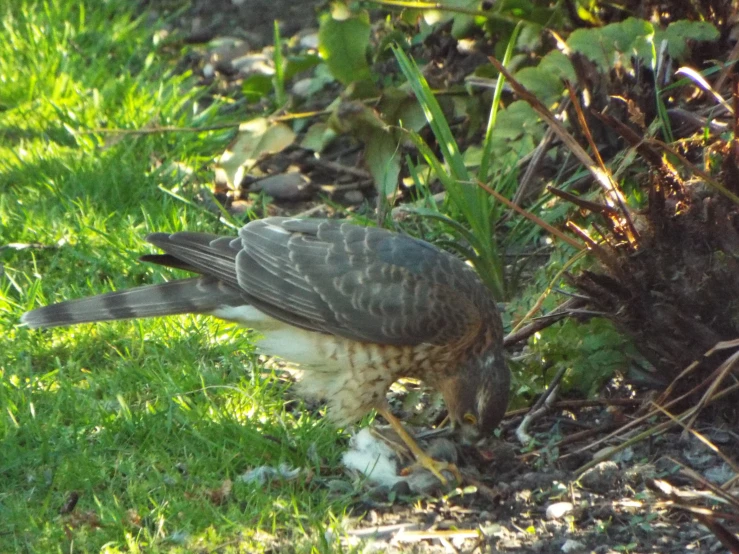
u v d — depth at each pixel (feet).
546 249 36.50
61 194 40.86
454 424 29.35
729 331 27.58
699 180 28.25
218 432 28.78
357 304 27.91
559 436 29.30
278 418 29.53
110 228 38.58
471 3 40.47
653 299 27.89
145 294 29.50
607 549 24.31
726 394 27.96
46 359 32.81
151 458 27.76
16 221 38.88
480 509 26.50
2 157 43.86
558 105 38.27
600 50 35.63
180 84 51.34
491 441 29.19
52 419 28.96
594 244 27.73
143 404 30.22
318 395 29.40
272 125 41.91
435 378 29.30
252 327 29.76
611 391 30.94
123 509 25.64
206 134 46.19
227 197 42.65
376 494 27.12
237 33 56.34
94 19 55.77
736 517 22.21
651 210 27.32
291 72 45.73
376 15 51.01
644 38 34.99
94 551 24.49
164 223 38.70
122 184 41.55
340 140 46.98
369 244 28.76
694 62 36.37
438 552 24.43
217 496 26.35
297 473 27.32
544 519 25.76
